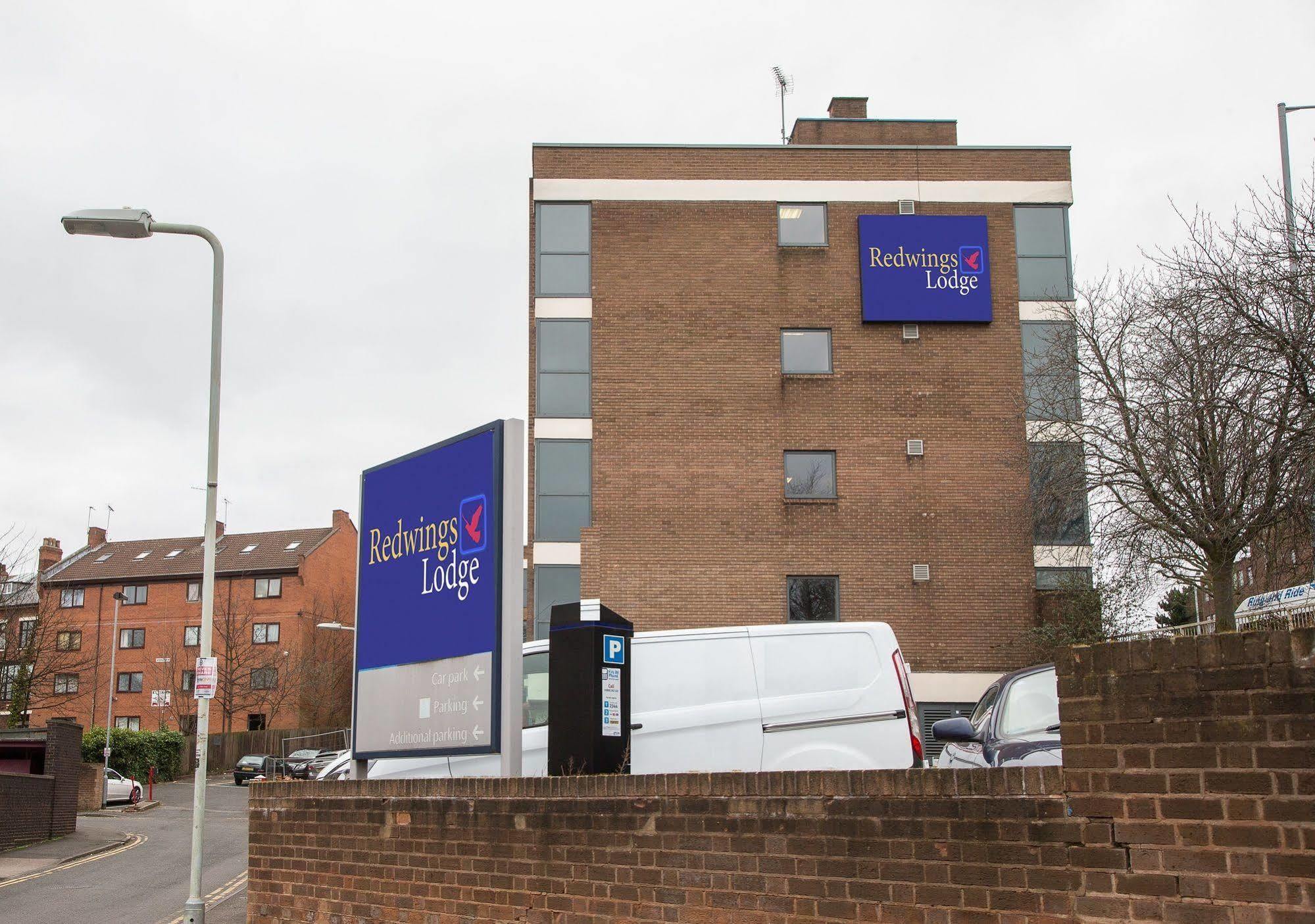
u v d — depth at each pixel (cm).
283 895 1059
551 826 798
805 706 1091
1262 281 1752
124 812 3656
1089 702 530
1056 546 2866
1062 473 2330
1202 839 490
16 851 2427
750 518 2883
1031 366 2947
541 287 2986
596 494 2880
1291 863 466
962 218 3012
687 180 3033
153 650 6588
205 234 1580
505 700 982
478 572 1027
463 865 870
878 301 2967
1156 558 2102
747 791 672
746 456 2912
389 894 940
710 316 2973
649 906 721
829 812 630
